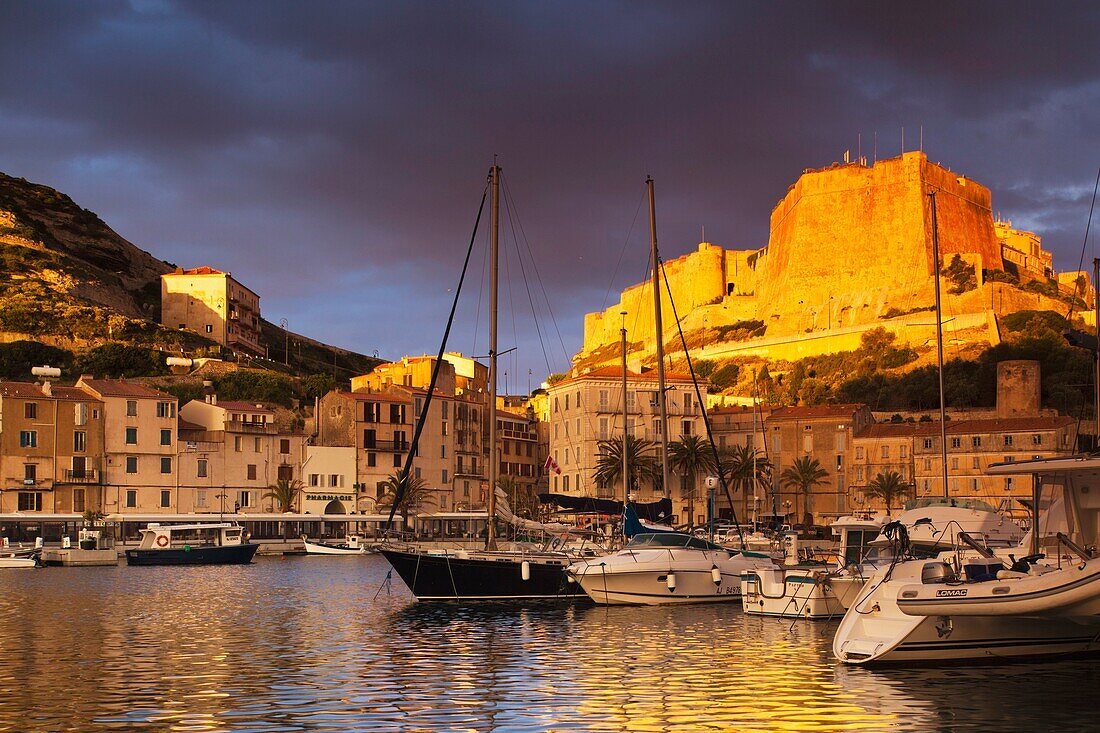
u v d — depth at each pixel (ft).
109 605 196.95
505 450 543.39
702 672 115.34
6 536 383.24
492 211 211.41
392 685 108.78
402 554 192.13
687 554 186.60
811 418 477.77
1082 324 635.66
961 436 442.50
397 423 488.44
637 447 451.12
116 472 424.46
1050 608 107.14
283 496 455.63
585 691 105.19
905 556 136.67
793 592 161.89
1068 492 119.75
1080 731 89.10
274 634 150.30
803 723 91.86
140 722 91.97
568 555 196.24
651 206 245.86
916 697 101.30
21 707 97.91
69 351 584.40
